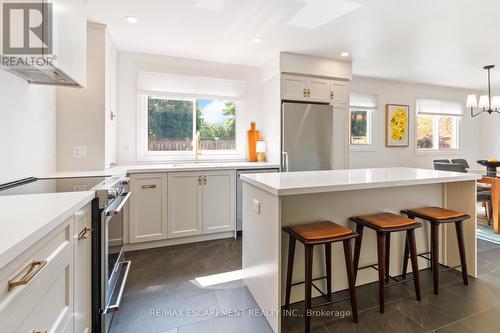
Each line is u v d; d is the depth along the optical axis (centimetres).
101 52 264
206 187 308
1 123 160
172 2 224
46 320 87
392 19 255
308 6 231
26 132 191
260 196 176
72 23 176
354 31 282
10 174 171
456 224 204
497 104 384
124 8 234
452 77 468
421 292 196
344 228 165
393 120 499
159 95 351
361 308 177
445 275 221
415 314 170
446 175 209
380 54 353
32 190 145
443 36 294
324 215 187
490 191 369
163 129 362
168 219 292
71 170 256
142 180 279
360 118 480
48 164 232
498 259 254
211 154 388
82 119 259
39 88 212
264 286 170
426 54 352
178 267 242
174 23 262
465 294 192
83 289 126
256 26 270
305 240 149
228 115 397
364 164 482
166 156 362
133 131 342
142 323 163
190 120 376
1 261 59
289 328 159
